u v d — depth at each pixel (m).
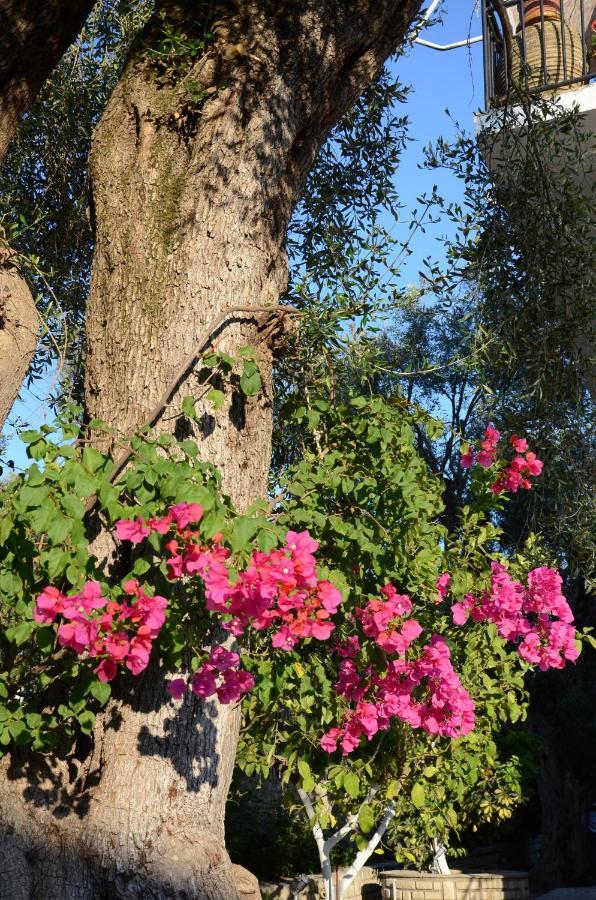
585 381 5.23
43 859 2.81
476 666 4.95
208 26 3.51
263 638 3.62
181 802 2.94
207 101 3.44
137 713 2.97
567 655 4.28
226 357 3.11
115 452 3.15
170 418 3.19
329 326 4.14
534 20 6.12
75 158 5.60
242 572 2.45
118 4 5.55
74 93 5.50
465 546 4.47
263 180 3.47
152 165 3.45
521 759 10.48
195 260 3.33
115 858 2.80
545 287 5.08
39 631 2.58
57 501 2.48
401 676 3.96
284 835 9.59
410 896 9.47
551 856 12.07
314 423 3.46
